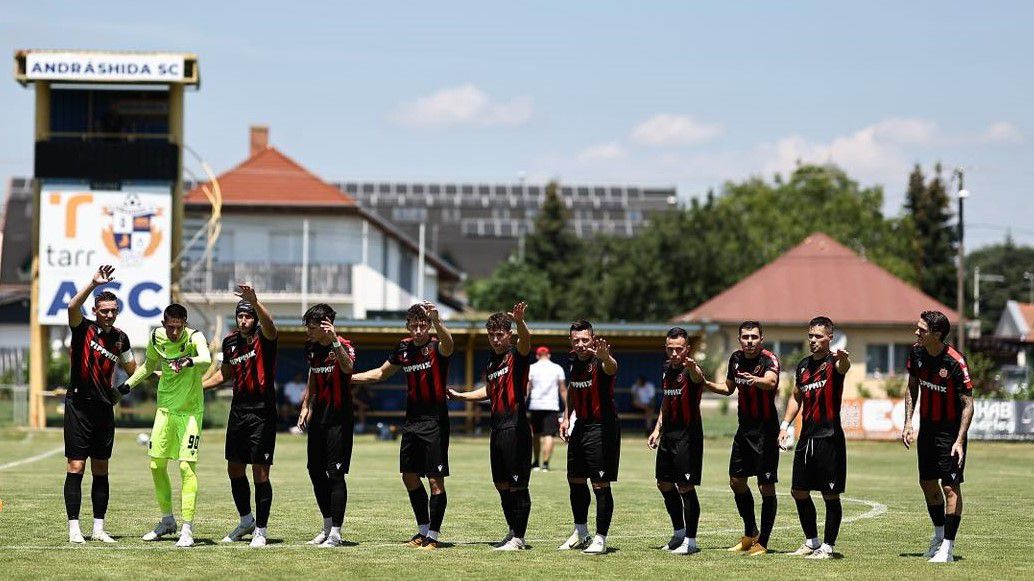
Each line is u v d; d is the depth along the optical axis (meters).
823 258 126.50
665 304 143.38
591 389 23.36
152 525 26.69
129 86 72.50
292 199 109.06
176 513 29.36
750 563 22.02
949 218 193.25
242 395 23.61
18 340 128.62
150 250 70.38
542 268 167.75
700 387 23.62
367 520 28.70
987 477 46.16
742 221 162.50
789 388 79.31
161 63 69.81
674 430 23.61
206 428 72.38
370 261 111.06
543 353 47.69
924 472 23.30
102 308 23.86
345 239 109.75
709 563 21.95
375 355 75.75
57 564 20.62
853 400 70.94
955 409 22.98
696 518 23.52
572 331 23.55
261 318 23.38
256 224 108.81
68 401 23.83
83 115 73.38
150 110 73.94
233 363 23.72
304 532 25.86
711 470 48.97
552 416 47.41
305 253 105.44
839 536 26.62
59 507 30.02
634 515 30.61
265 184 109.81
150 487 36.41
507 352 23.64
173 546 23.22
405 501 33.47
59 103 73.19
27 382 86.19
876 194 184.38
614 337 75.88
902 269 173.75
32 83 70.50
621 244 149.25
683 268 146.25
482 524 28.34
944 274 185.25
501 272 149.75
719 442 70.94
